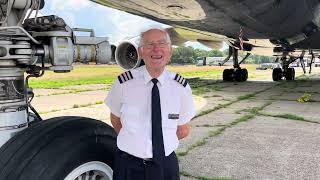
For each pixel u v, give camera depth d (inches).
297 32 571.5
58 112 392.5
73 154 115.2
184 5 382.9
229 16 440.5
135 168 118.0
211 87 673.0
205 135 280.5
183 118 125.4
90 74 1181.1
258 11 441.4
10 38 120.2
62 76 1071.6
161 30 116.3
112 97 122.5
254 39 599.8
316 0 519.5
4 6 130.8
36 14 135.0
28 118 136.7
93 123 126.3
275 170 199.0
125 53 216.5
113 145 126.6
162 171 116.8
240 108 412.8
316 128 302.5
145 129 116.9
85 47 135.7
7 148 117.5
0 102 123.4
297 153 229.9
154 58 115.0
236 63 803.4
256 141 260.5
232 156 224.8
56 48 124.8
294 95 533.0
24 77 131.6
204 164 209.9
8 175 112.3
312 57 868.0
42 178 110.4
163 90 117.8
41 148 114.0
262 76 1112.2
